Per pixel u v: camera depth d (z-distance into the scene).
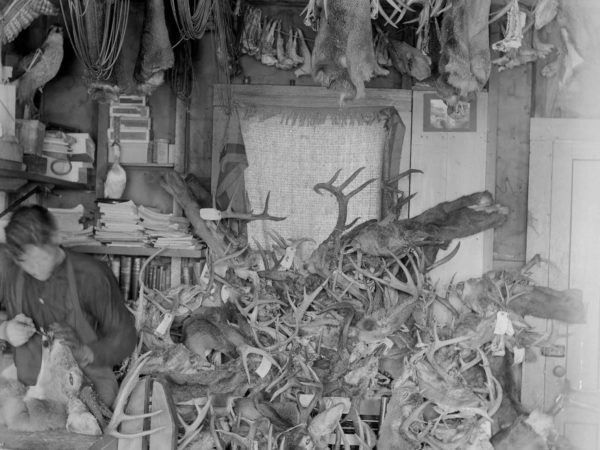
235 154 5.71
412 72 5.47
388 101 5.79
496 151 5.83
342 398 4.91
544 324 5.62
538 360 5.59
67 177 5.61
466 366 5.00
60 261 4.65
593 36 5.30
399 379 4.89
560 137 5.71
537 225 5.73
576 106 5.69
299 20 5.91
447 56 4.40
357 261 5.30
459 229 5.34
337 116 5.75
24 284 4.61
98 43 4.78
